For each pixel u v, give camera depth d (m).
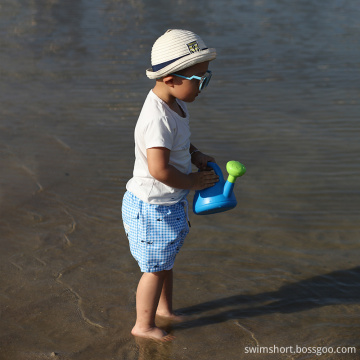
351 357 3.18
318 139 6.70
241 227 4.71
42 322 3.49
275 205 5.09
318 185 5.48
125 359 3.19
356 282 3.96
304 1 16.88
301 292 3.86
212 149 6.39
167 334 3.42
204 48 3.07
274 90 8.74
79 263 4.16
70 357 3.18
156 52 3.09
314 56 10.79
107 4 16.72
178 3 16.88
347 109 7.80
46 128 7.04
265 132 6.96
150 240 3.24
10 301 3.68
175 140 3.15
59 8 16.05
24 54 10.98
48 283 3.90
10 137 6.71
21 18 14.61
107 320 3.54
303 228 4.69
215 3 16.84
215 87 8.91
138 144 3.20
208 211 3.39
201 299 3.80
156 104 3.11
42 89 8.74
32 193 5.27
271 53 11.04
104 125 7.19
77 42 12.01
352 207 5.05
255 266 4.16
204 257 4.27
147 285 3.34
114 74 9.59
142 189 3.23
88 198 5.20
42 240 4.46
